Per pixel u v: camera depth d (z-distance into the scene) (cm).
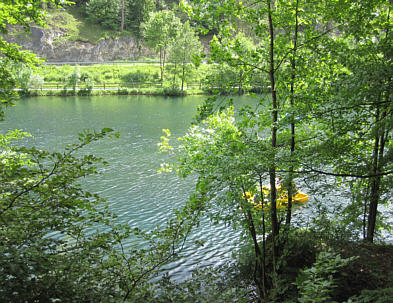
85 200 392
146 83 6562
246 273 820
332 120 629
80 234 416
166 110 4116
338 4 646
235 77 724
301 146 780
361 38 690
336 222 816
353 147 648
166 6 9175
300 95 658
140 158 2091
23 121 3284
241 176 622
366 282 616
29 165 595
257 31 711
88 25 8212
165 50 7306
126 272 436
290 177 624
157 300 395
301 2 689
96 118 3525
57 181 364
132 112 3956
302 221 781
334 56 668
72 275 364
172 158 2086
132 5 8550
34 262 326
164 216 1305
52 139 2545
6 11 643
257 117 707
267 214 715
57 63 7144
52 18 7925
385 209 1230
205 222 1243
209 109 711
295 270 711
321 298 322
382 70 477
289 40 739
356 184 866
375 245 771
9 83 599
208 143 821
